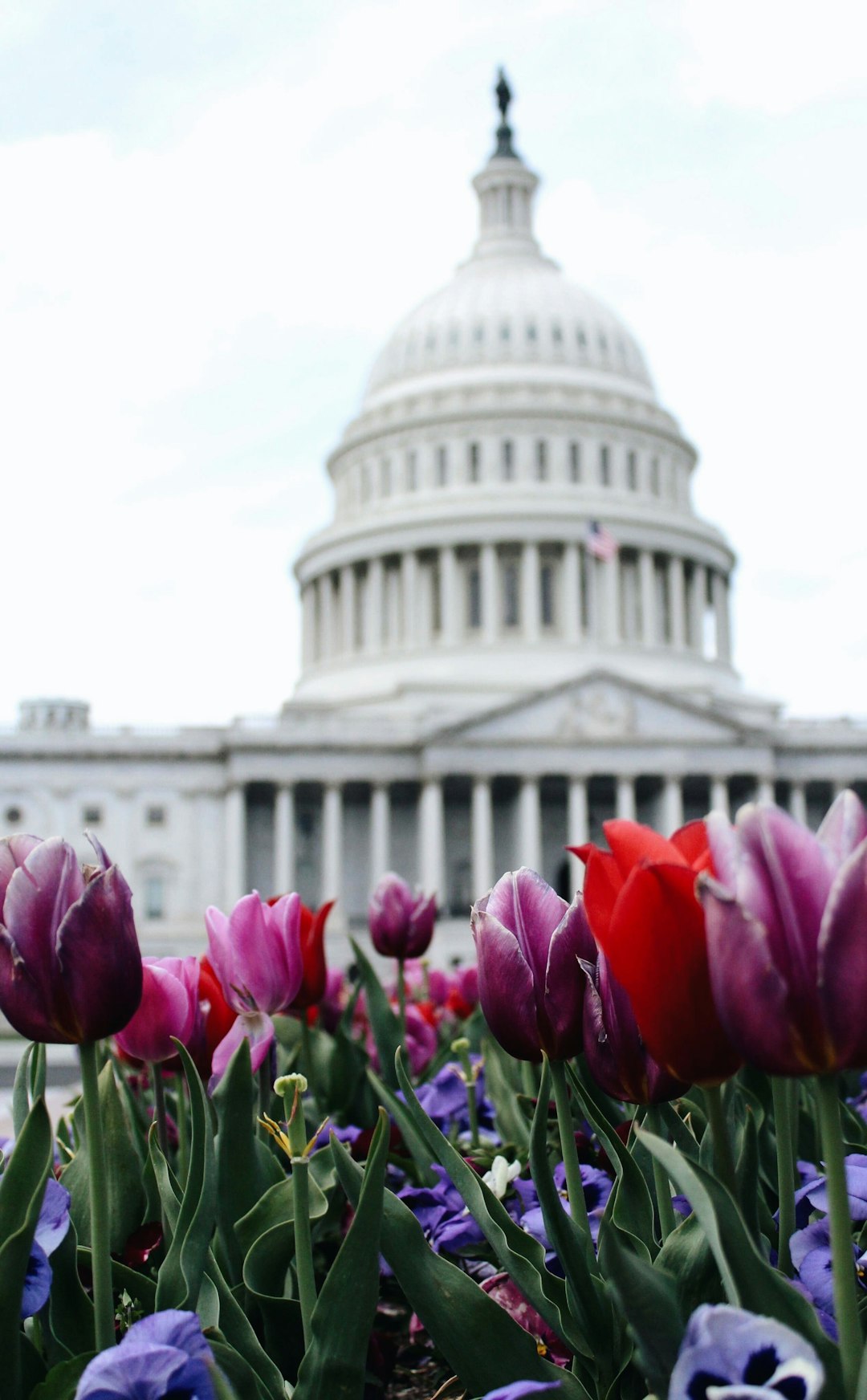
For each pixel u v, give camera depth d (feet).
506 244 478.59
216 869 346.74
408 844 368.07
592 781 350.43
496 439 424.87
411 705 375.04
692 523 420.36
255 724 345.51
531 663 390.63
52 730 360.28
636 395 443.73
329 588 433.48
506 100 494.59
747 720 357.61
